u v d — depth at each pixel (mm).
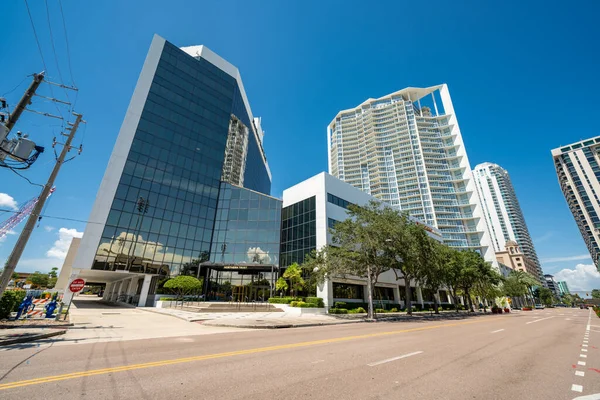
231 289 37094
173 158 39719
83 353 7996
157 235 35219
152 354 8008
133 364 6730
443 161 116750
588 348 10695
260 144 94875
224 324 16859
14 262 11562
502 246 173625
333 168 145250
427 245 30297
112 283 49312
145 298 32688
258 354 8227
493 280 50969
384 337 12805
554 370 7027
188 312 24750
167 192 37656
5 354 7660
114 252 31703
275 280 37281
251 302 34781
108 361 7016
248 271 38312
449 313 41344
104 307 31234
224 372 6090
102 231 31469
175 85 43875
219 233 40062
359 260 27031
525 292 89438
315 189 37594
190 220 38594
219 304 29266
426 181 110625
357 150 136750
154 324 16625
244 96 70562
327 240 34094
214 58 52625
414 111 128375
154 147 38312
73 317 18359
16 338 9469
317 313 28078
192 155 42000
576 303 170750
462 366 7172
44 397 4441
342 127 145250
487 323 23359
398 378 5848
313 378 5723
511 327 19797
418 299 49094
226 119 49438
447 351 9367
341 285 35188
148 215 35125
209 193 41938
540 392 5203
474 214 102250
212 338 11680
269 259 38281
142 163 36531
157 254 34625
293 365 6844
